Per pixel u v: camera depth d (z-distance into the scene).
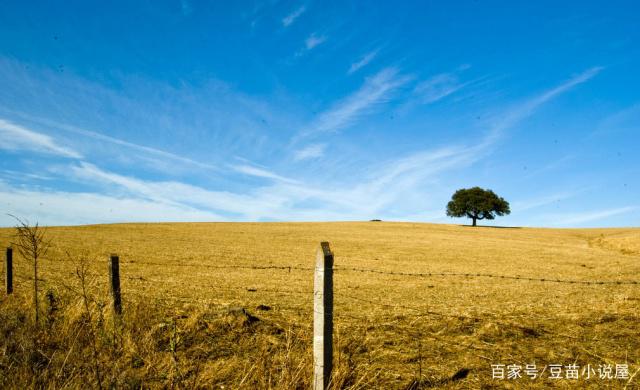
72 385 4.29
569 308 9.39
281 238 40.78
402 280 16.25
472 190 93.19
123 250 26.27
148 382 4.76
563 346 6.46
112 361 4.92
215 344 6.04
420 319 7.96
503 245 40.38
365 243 38.47
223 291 11.84
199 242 34.22
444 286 14.58
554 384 5.09
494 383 5.11
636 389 4.94
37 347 5.29
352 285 14.58
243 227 54.94
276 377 4.78
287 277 16.17
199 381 4.72
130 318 6.43
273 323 7.16
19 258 19.19
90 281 8.95
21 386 4.30
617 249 36.41
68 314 6.34
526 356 6.02
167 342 6.00
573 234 63.41
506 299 11.64
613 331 7.20
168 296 10.12
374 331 7.05
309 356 4.86
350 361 5.19
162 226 51.25
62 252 23.03
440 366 5.58
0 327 5.86
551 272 20.56
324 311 4.17
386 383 4.96
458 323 7.62
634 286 14.20
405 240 42.75
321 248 4.22
